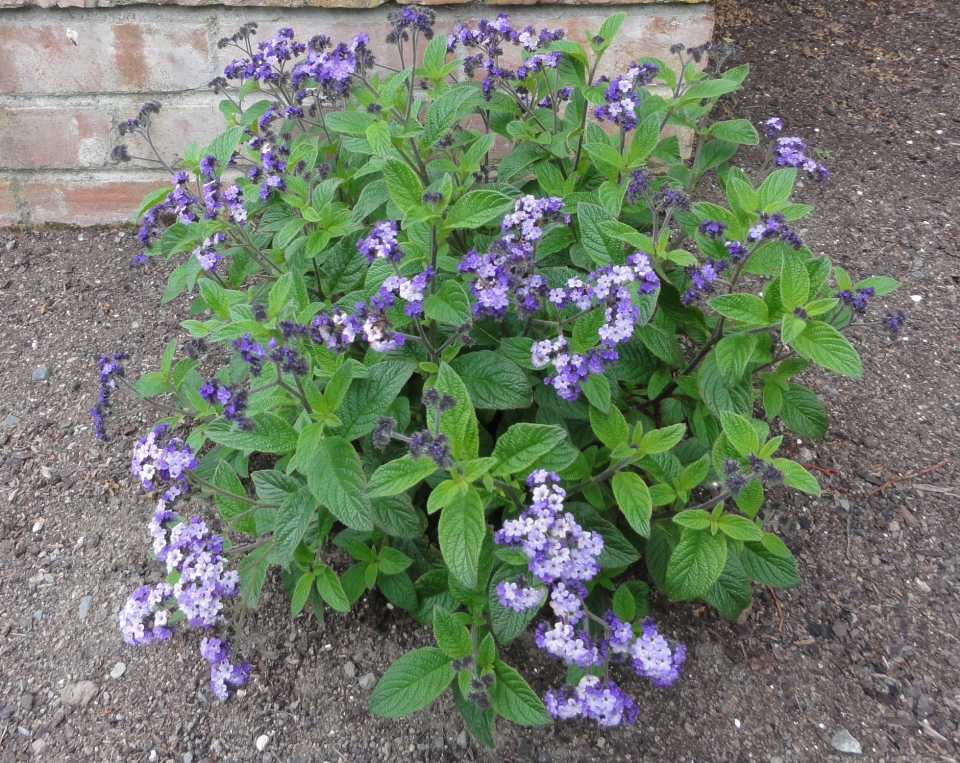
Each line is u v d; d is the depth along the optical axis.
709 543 0.45
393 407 0.49
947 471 0.62
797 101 0.95
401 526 0.47
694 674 0.52
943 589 0.56
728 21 1.09
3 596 0.57
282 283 0.45
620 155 0.54
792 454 0.64
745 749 0.49
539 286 0.46
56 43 0.75
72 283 0.80
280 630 0.55
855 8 1.11
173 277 0.58
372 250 0.45
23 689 0.53
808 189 0.85
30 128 0.79
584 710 0.41
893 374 0.69
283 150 0.57
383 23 0.76
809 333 0.45
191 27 0.75
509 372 0.48
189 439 0.50
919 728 0.49
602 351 0.44
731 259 0.51
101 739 0.50
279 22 0.75
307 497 0.45
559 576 0.40
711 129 0.62
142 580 0.58
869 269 0.76
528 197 0.48
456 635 0.44
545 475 0.41
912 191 0.84
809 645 0.53
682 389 0.52
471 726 0.45
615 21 0.58
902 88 0.97
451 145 0.60
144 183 0.83
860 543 0.58
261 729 0.51
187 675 0.53
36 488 0.63
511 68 0.77
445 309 0.45
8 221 0.85
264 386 0.42
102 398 0.52
